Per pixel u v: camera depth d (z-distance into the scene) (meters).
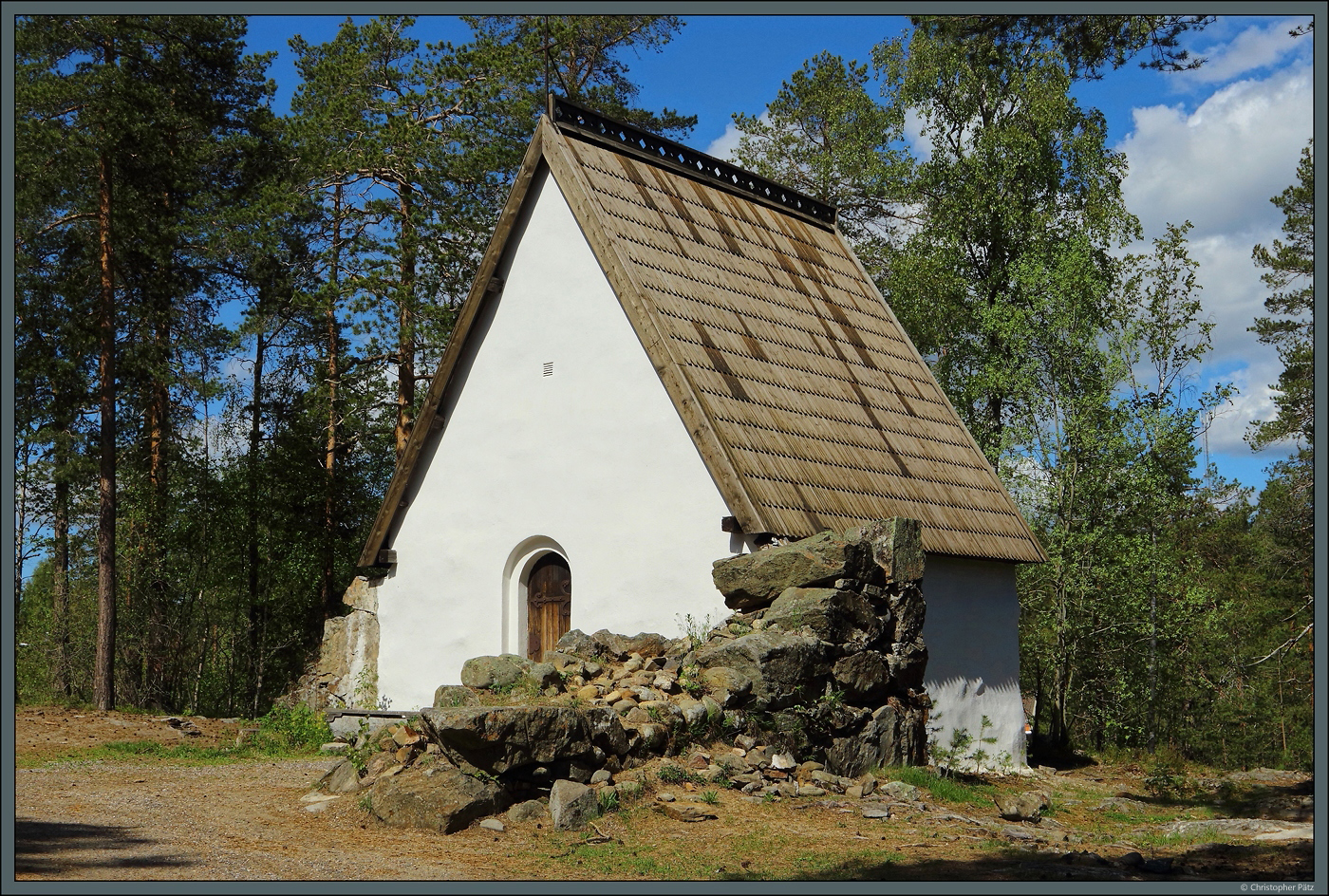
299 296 29.42
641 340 16.58
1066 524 26.14
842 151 36.66
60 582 33.28
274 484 36.19
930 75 31.81
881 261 37.81
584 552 16.95
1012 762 19.66
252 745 18.91
